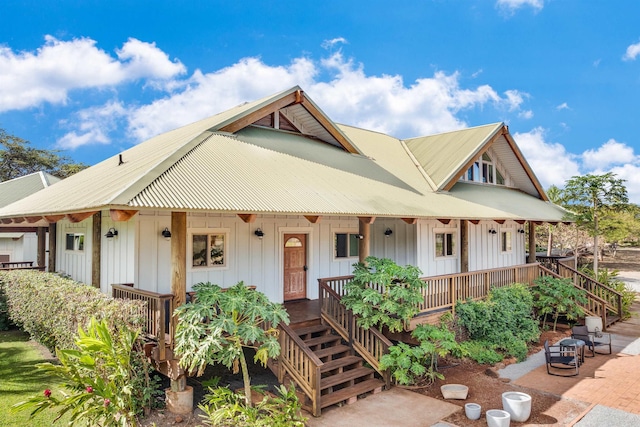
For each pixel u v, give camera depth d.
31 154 53.16
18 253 27.56
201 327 8.42
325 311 12.61
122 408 7.43
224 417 8.40
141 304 9.30
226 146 13.29
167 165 10.66
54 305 11.12
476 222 16.97
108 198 8.76
